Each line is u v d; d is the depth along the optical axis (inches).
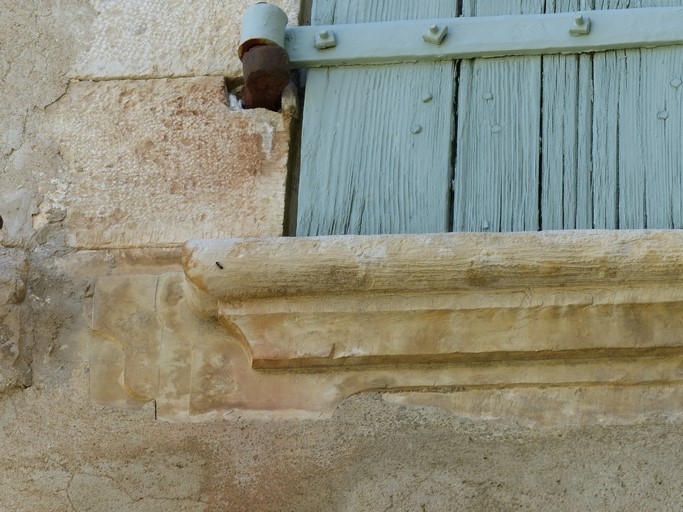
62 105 134.2
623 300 114.8
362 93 128.3
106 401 120.6
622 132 123.5
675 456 113.1
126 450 118.0
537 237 114.7
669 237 113.9
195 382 120.0
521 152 124.0
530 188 122.6
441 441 115.5
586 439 114.7
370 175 124.8
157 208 127.6
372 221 123.0
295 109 129.8
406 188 123.9
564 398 116.6
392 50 128.9
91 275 126.0
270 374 119.4
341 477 114.7
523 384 117.0
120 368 121.9
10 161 132.2
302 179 125.3
